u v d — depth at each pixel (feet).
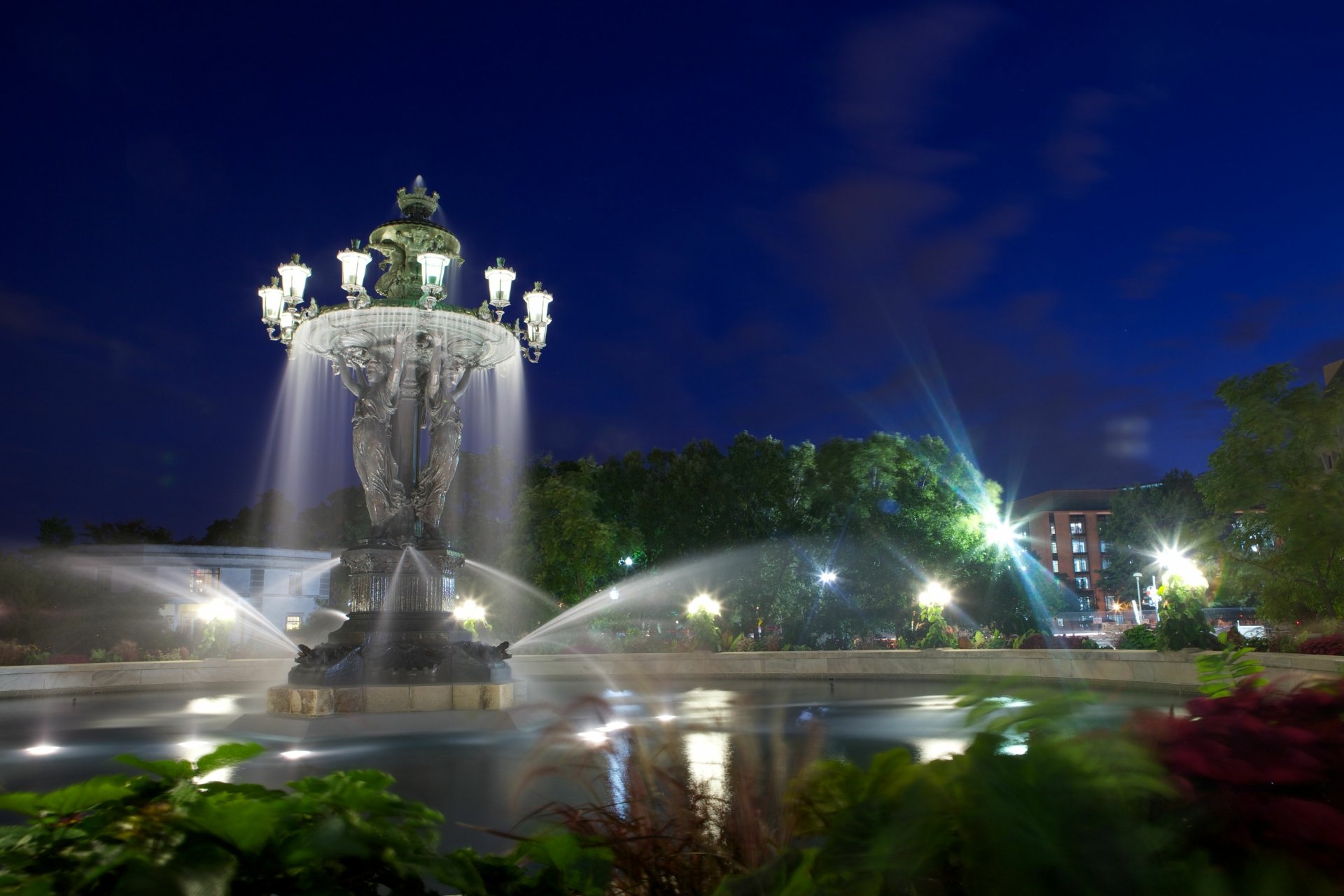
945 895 5.77
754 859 7.47
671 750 8.91
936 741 38.09
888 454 145.38
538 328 57.93
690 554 155.33
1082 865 5.02
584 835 7.65
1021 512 467.93
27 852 5.78
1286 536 77.61
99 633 126.72
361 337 53.78
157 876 5.32
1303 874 5.15
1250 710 6.64
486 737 43.68
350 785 6.71
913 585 141.18
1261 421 78.28
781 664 96.32
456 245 57.31
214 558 171.94
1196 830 5.81
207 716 60.75
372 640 49.37
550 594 141.69
